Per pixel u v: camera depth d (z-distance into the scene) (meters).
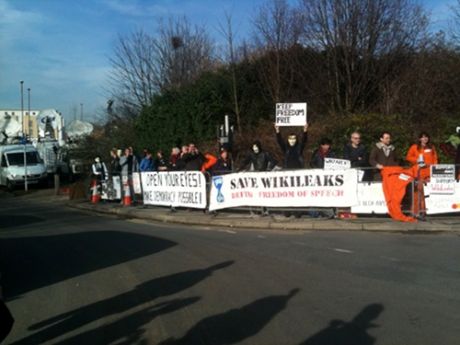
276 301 6.64
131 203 18.94
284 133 20.92
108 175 21.03
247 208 14.45
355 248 9.83
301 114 13.85
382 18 23.30
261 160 14.56
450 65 21.50
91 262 9.30
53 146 37.31
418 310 6.19
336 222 12.36
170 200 16.69
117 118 34.56
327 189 13.10
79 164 34.19
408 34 23.41
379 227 11.84
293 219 13.16
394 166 12.73
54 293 7.43
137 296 7.09
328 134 18.86
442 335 5.41
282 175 13.61
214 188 14.88
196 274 8.13
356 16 23.25
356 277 7.70
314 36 24.44
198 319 6.06
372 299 6.64
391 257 8.98
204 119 25.70
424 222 11.95
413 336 5.39
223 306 6.50
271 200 13.80
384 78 23.41
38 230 13.84
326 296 6.80
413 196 12.35
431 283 7.31
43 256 10.02
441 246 9.84
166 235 12.02
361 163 13.15
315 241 10.66
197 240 11.17
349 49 23.45
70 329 5.92
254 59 27.14
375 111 22.52
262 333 5.57
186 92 26.66
